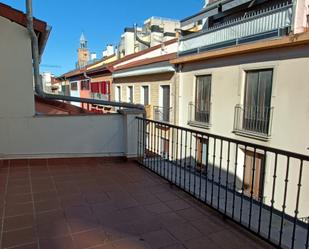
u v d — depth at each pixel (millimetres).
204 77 9328
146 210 2768
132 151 4637
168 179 3602
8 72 4066
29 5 3889
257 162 7191
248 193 7082
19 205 2834
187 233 2348
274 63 6676
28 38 4090
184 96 10352
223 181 7715
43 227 2402
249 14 9648
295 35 5902
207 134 2912
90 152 4590
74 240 2211
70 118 4453
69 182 3553
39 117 4301
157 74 11945
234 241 2238
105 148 4652
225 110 8344
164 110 11531
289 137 6430
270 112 6867
